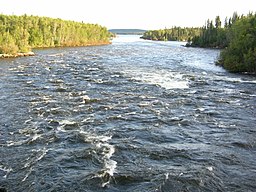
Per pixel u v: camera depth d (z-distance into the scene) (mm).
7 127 24953
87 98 34875
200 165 18859
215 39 140250
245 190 16125
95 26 181375
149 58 80500
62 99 34219
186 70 59000
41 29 132750
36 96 35344
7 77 47375
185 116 28828
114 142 22359
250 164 19094
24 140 22438
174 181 16906
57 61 70438
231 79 50281
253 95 38344
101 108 31047
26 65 62281
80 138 22984
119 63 67812
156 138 23297
